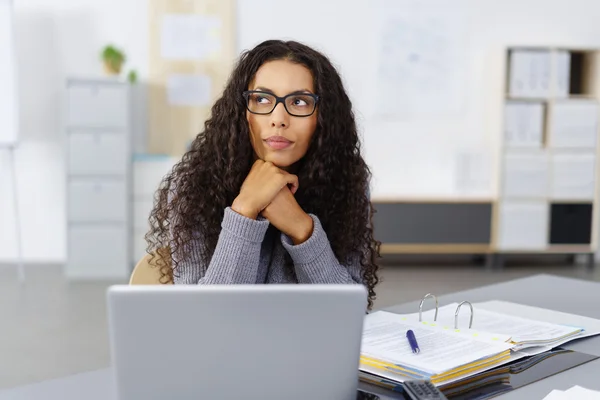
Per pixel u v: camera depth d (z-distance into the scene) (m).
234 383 0.91
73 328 3.74
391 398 1.06
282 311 0.89
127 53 5.55
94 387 1.10
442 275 5.23
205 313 0.88
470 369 1.14
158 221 1.52
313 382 0.92
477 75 5.71
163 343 0.88
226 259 1.34
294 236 1.38
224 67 5.57
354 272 1.54
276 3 5.61
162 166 5.21
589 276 5.25
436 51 5.67
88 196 5.12
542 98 5.38
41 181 5.61
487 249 5.48
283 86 1.37
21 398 1.05
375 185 5.77
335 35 5.65
